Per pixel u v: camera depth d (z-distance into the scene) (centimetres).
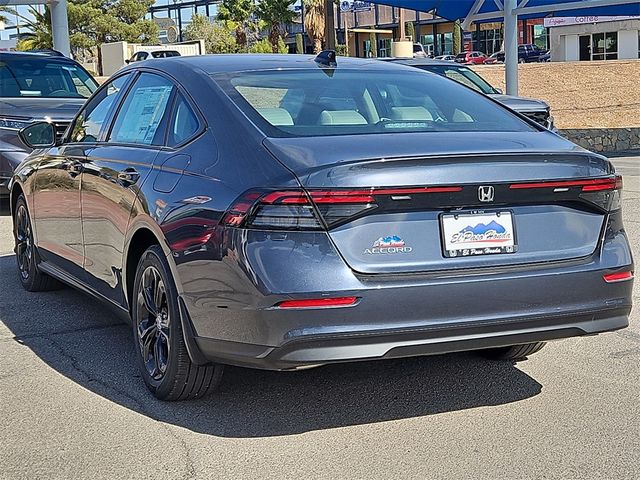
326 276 361
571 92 2231
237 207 376
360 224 368
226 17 4712
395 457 380
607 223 415
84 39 4756
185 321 407
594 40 3816
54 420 425
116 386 473
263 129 412
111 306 522
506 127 457
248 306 368
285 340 362
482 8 2073
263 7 4503
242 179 386
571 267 397
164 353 445
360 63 527
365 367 500
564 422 417
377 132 421
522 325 389
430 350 377
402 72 517
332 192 362
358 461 376
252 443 396
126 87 546
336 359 364
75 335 575
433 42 6644
